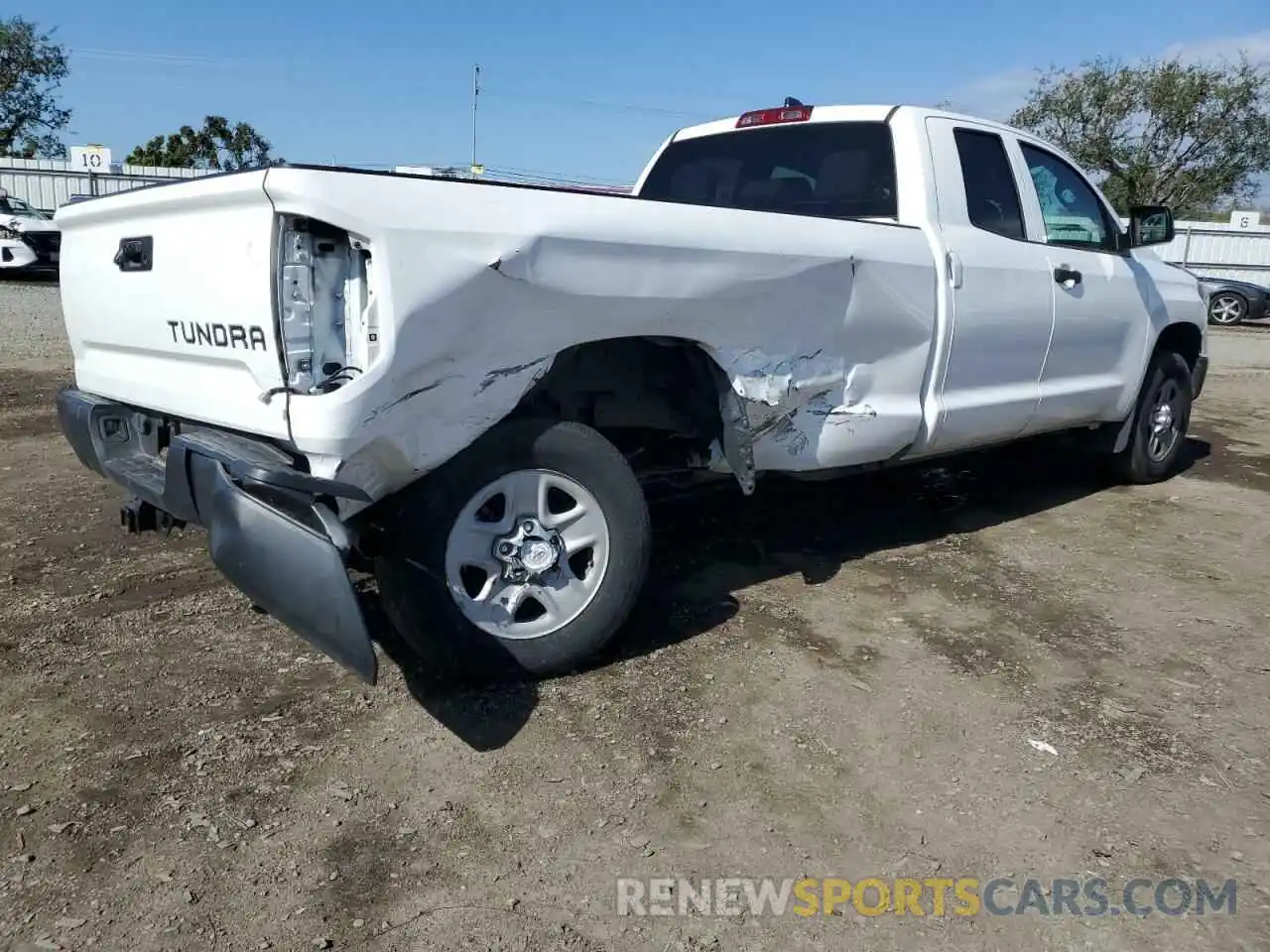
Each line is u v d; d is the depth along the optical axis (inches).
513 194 119.3
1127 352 235.8
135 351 143.0
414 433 118.2
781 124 203.2
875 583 183.2
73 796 111.0
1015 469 278.7
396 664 142.9
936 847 107.6
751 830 109.3
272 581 109.1
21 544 188.5
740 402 147.4
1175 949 93.6
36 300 650.2
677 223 133.8
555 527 135.0
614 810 111.8
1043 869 104.6
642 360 151.1
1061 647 158.4
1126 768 123.6
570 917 95.6
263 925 93.0
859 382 165.3
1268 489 265.3
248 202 111.6
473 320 117.2
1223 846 108.9
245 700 132.8
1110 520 231.1
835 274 154.8
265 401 115.3
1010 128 207.0
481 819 109.5
